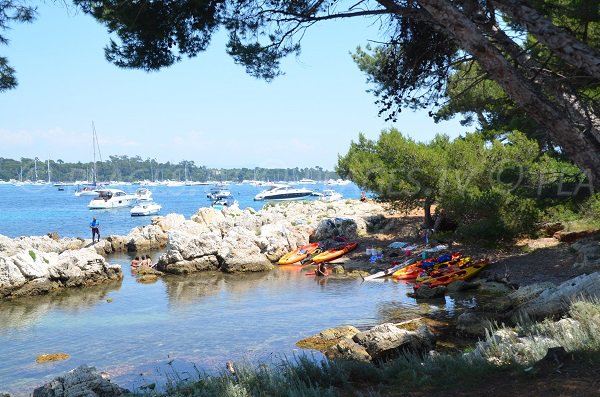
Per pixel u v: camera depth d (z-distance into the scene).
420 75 9.81
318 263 32.41
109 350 15.59
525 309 15.17
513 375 7.13
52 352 15.58
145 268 30.33
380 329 13.78
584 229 26.03
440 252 28.86
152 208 82.62
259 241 34.75
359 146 36.72
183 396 8.08
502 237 24.56
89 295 24.09
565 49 6.21
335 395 7.57
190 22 10.30
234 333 17.03
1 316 20.28
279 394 7.39
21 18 10.29
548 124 6.36
